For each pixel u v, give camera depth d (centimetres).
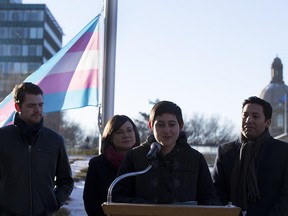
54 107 693
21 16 10581
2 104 673
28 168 476
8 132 483
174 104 407
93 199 521
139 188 403
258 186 480
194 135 5912
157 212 326
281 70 10000
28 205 471
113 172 518
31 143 483
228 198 500
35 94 486
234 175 493
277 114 9162
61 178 517
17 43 10488
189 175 403
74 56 709
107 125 531
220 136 5931
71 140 5538
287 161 482
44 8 10550
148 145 414
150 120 410
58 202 502
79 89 701
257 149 488
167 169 402
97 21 719
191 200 399
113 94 702
